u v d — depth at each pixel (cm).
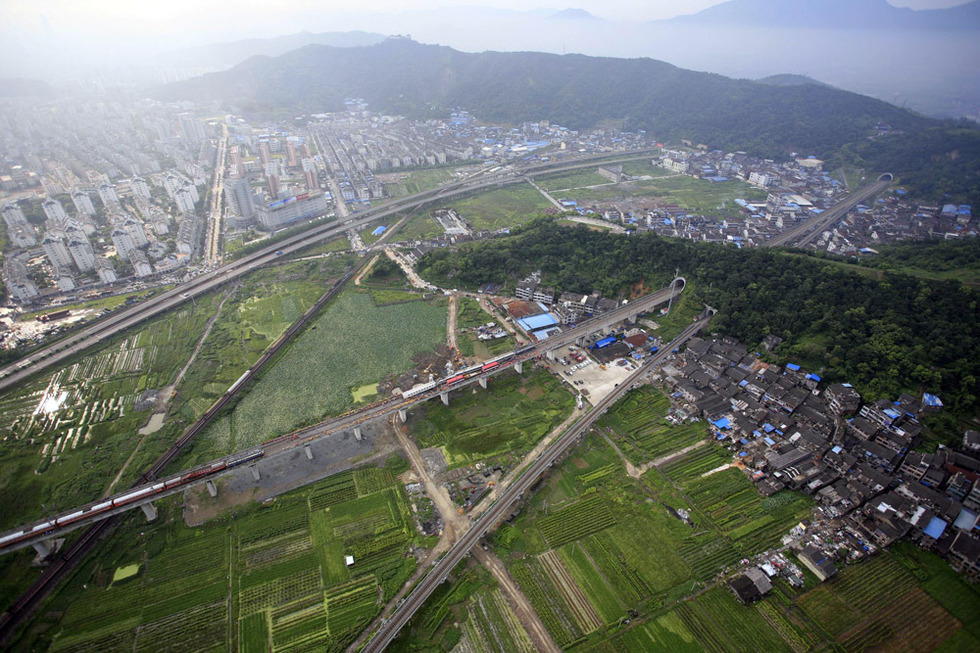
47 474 13425
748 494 12619
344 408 15588
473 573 10850
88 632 9856
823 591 10406
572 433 14162
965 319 16262
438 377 16875
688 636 9675
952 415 13950
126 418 15388
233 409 15688
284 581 10700
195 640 9669
